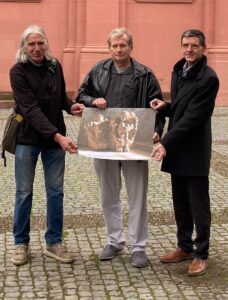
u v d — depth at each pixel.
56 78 4.68
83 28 19.08
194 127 4.33
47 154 4.81
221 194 7.38
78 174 8.59
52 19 19.28
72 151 4.55
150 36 19.55
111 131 4.57
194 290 4.27
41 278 4.51
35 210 6.57
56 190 4.86
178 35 19.61
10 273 4.62
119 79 4.62
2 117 15.52
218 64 18.97
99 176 4.86
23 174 4.77
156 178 8.30
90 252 5.13
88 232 5.74
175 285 4.37
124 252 5.11
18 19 19.27
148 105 4.64
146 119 4.52
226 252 5.11
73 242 5.42
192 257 4.89
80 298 4.13
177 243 5.14
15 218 4.84
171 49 19.64
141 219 4.80
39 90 4.60
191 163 4.42
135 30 19.45
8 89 19.39
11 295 4.18
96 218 6.27
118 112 4.57
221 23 19.09
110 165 4.81
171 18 19.53
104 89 4.64
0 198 7.18
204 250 4.57
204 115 4.34
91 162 9.51
